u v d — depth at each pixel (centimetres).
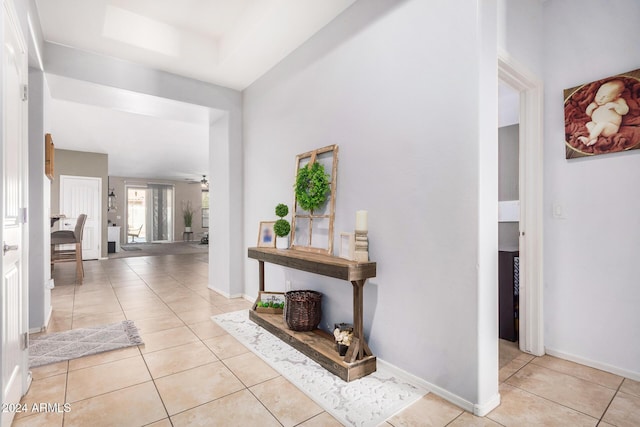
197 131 607
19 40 183
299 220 305
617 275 216
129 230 1342
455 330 181
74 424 162
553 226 245
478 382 170
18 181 179
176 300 394
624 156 214
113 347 252
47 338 271
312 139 290
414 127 204
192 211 1415
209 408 176
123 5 293
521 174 254
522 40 228
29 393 190
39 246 292
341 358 214
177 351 249
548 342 248
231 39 322
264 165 363
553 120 246
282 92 332
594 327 226
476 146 174
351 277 203
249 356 240
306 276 298
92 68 316
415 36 205
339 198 259
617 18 218
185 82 370
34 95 291
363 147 239
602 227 222
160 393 190
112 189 1240
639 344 207
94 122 546
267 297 317
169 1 287
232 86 398
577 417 168
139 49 312
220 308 359
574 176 235
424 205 198
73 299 400
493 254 180
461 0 182
